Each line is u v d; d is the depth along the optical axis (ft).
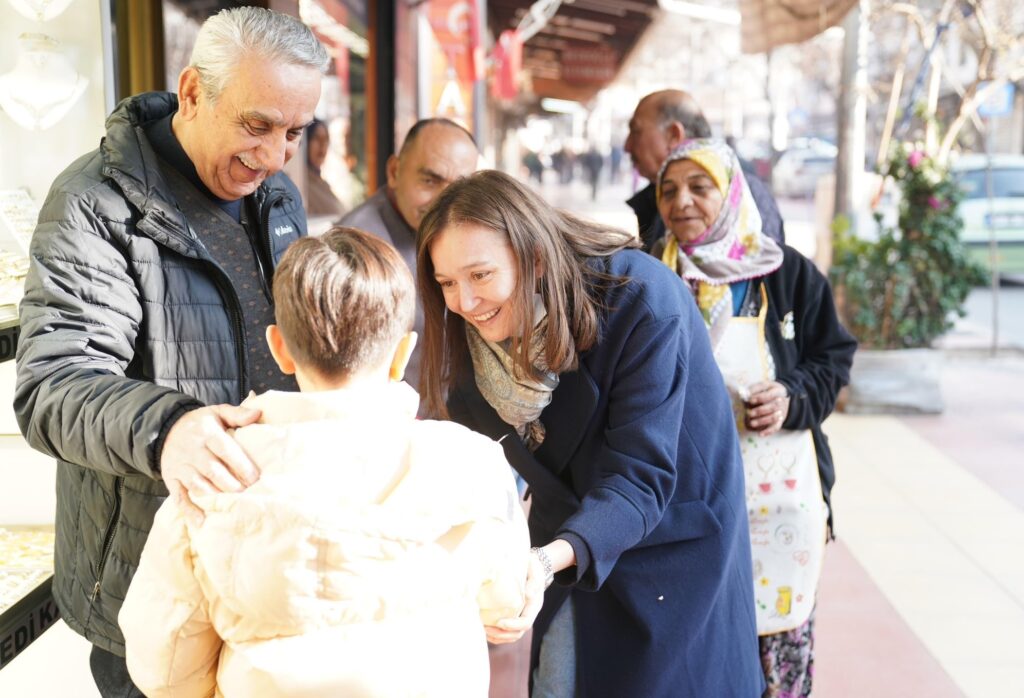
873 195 29.60
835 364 8.67
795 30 22.70
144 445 4.61
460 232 5.69
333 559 4.15
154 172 6.07
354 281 4.50
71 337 5.47
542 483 6.63
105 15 8.61
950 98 44.75
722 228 8.50
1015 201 39.24
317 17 19.49
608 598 6.62
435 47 26.43
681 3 40.45
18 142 8.66
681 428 6.52
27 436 5.34
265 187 6.80
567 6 43.96
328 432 4.36
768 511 8.46
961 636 12.23
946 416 22.86
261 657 4.22
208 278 6.30
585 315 6.03
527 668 11.30
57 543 6.41
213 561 4.20
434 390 6.42
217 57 5.87
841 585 13.70
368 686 4.26
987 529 15.88
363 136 24.25
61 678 8.31
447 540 4.58
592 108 89.15
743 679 6.96
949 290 22.95
